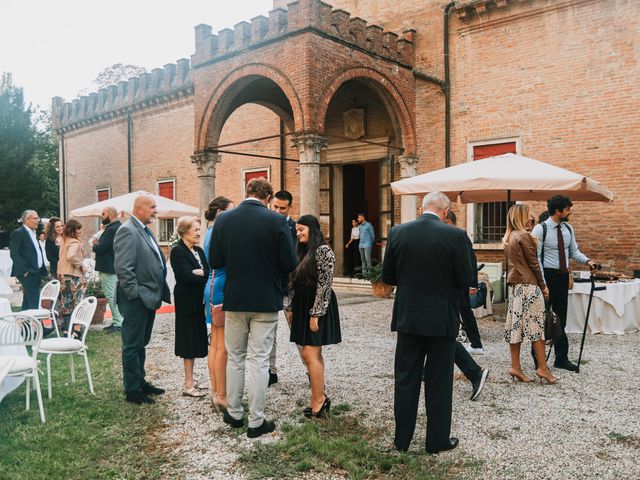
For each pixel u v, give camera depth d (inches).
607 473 138.1
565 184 273.3
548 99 454.3
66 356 270.1
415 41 539.5
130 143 860.0
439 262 149.1
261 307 161.3
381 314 392.2
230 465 146.4
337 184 612.7
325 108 445.1
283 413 184.9
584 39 434.6
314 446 154.0
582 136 435.8
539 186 277.4
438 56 522.9
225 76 497.0
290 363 251.9
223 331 187.5
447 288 150.3
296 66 438.9
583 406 188.2
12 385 183.5
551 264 239.1
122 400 199.0
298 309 180.4
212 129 516.7
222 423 176.7
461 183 290.0
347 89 586.2
